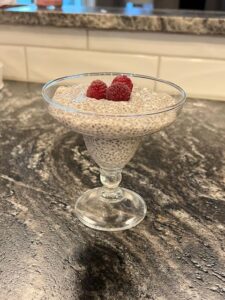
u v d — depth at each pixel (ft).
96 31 1.04
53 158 0.76
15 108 0.99
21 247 0.52
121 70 1.08
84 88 0.62
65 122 0.52
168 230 0.56
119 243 0.54
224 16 1.00
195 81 1.05
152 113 0.51
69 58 1.09
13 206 0.61
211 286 0.46
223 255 0.52
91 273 0.48
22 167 0.72
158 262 0.50
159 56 1.04
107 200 0.63
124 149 0.58
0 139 0.83
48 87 0.62
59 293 0.45
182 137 0.87
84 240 0.54
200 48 1.00
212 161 0.76
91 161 0.75
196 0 1.68
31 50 1.11
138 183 0.68
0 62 1.13
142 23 0.98
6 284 0.46
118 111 0.52
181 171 0.73
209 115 0.98
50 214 0.59
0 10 1.06
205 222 0.58
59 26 1.04
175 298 0.45
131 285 0.46
